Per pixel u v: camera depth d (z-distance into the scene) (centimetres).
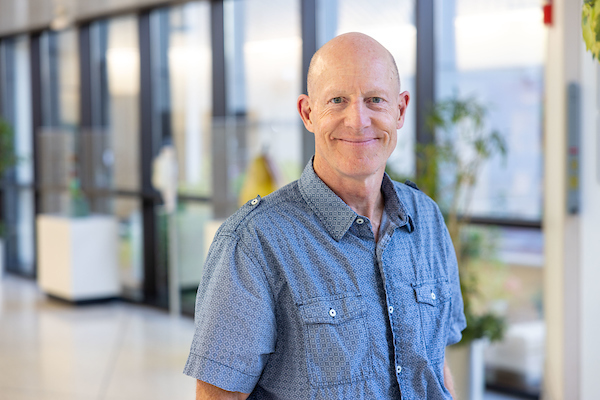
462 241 390
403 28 421
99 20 650
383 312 125
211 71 553
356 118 118
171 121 595
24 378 441
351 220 124
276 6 507
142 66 612
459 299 147
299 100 132
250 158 457
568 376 267
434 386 128
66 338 536
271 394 125
